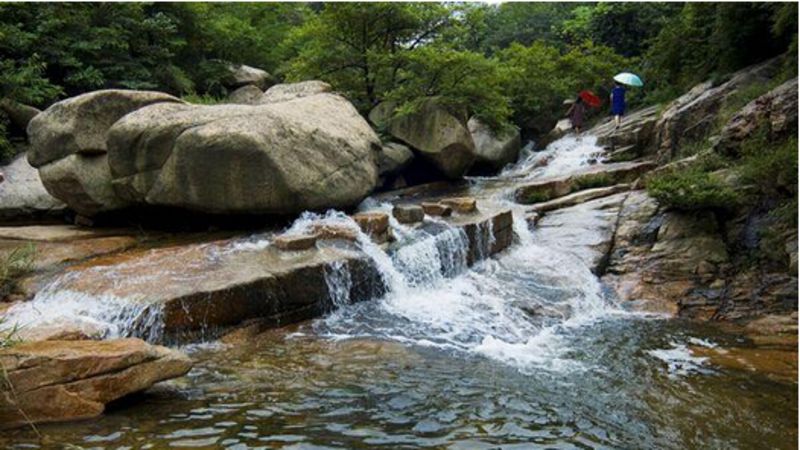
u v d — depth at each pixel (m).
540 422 4.69
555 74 21.39
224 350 6.01
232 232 8.93
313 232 8.17
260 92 17.39
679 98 14.77
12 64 11.99
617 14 23.02
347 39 14.78
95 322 5.70
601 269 9.23
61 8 13.34
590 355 6.36
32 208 10.46
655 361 6.21
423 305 7.71
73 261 7.45
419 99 13.99
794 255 8.24
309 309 7.07
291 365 5.67
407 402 4.94
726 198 9.01
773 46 13.86
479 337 6.75
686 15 15.84
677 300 8.25
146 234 9.04
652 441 4.46
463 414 4.77
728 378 5.77
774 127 9.62
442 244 8.75
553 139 19.16
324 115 9.98
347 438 4.27
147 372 4.75
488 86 14.91
